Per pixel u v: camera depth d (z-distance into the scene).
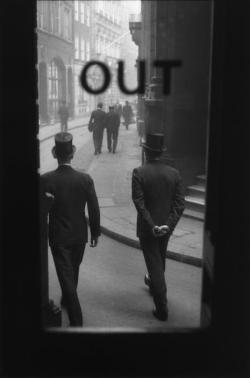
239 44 1.68
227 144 1.72
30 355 1.71
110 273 5.66
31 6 1.61
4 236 1.69
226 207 1.74
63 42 33.31
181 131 8.45
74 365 1.71
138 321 4.36
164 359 1.71
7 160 1.66
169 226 4.21
